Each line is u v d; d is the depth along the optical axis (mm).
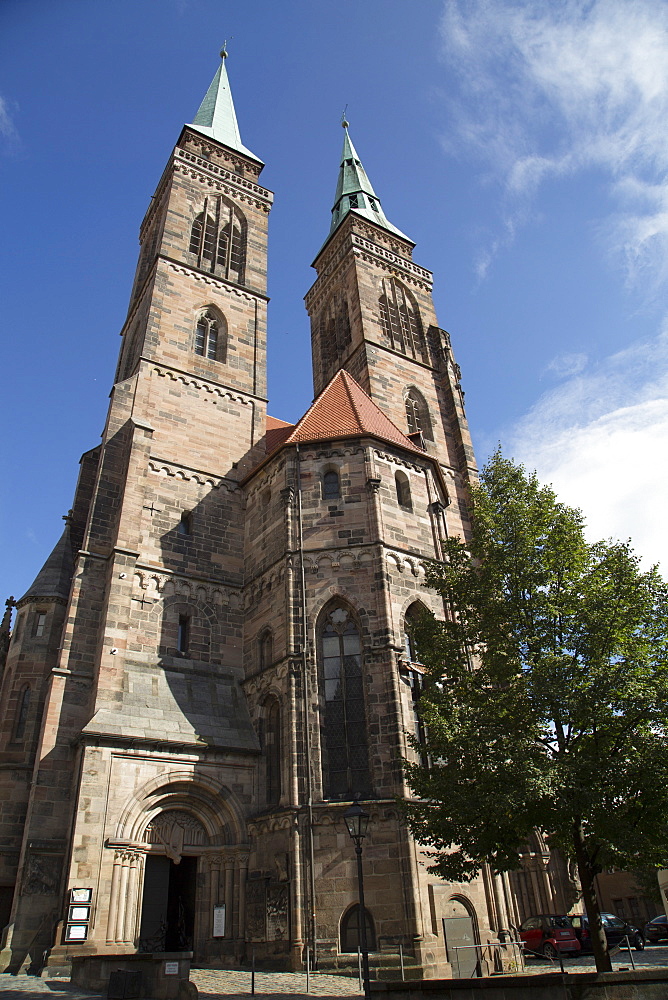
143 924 30000
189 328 50562
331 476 38062
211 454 45000
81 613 35500
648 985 15461
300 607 34188
